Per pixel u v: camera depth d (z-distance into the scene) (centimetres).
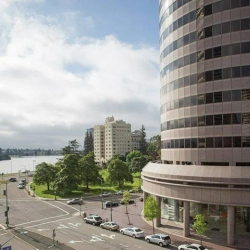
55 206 6881
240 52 4125
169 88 5072
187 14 4697
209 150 4300
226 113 4188
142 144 18838
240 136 4081
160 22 5634
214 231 4350
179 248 3634
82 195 8369
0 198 8119
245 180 3772
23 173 17625
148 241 4012
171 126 4975
